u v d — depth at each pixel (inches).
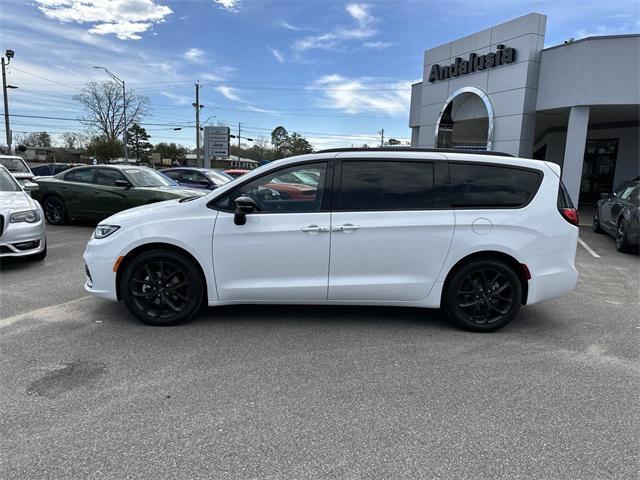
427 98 744.3
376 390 132.9
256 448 105.4
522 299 182.1
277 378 139.0
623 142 718.5
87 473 96.0
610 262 326.0
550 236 177.2
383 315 197.0
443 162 177.8
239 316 192.1
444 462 101.7
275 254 174.4
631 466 101.3
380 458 102.7
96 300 209.3
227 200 177.5
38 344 160.7
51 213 440.8
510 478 97.0
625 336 179.5
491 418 119.4
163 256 175.9
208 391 130.6
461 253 175.0
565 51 545.6
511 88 596.4
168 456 102.0
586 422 118.3
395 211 174.6
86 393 128.1
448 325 187.0
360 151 179.0
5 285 232.2
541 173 179.9
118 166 423.2
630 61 512.4
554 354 160.9
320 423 115.9
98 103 2500.0
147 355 153.3
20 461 99.3
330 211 174.9
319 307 205.3
